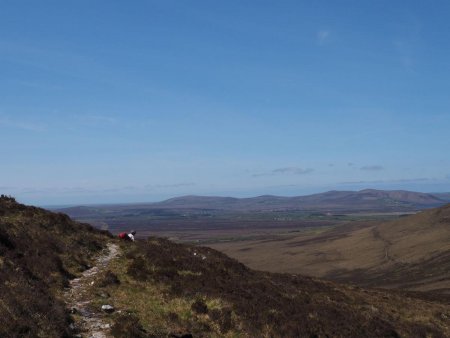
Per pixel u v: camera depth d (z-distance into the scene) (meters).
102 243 34.66
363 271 121.62
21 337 14.98
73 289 22.50
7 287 18.53
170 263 29.92
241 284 29.12
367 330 27.62
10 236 26.36
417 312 37.25
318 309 28.25
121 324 18.17
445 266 104.31
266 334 22.12
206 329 20.84
